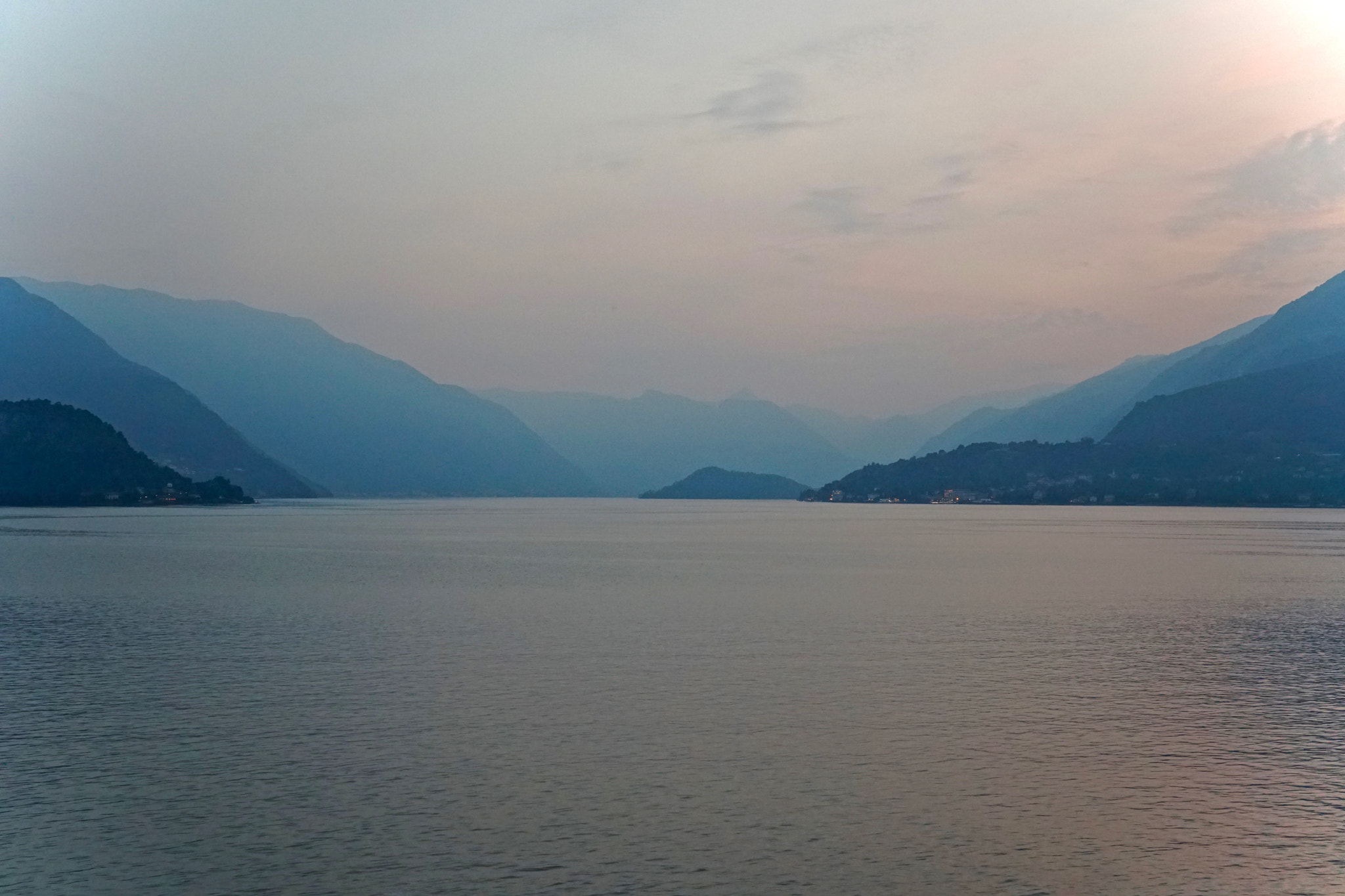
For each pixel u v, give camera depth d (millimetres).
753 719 36562
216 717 36500
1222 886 23156
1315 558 121062
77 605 68438
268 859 24219
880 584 87625
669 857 24438
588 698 39719
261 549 129500
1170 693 41375
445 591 78688
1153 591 81562
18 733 34375
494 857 24344
